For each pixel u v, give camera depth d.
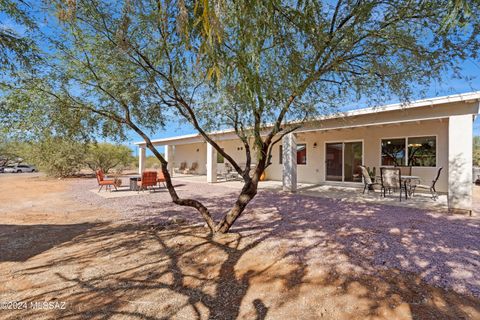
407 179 8.17
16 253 3.89
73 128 4.18
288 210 6.78
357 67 3.83
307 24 2.90
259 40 2.38
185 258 3.67
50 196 9.77
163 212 6.77
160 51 3.58
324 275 3.07
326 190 10.20
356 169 11.23
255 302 2.54
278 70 3.02
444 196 8.34
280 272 3.19
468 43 3.02
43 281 3.02
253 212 6.61
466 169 6.00
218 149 4.61
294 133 9.88
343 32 3.36
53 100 3.88
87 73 3.90
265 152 4.47
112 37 3.57
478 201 7.73
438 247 3.92
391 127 10.20
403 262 3.40
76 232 4.98
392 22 3.23
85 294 2.72
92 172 24.45
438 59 3.30
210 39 1.58
